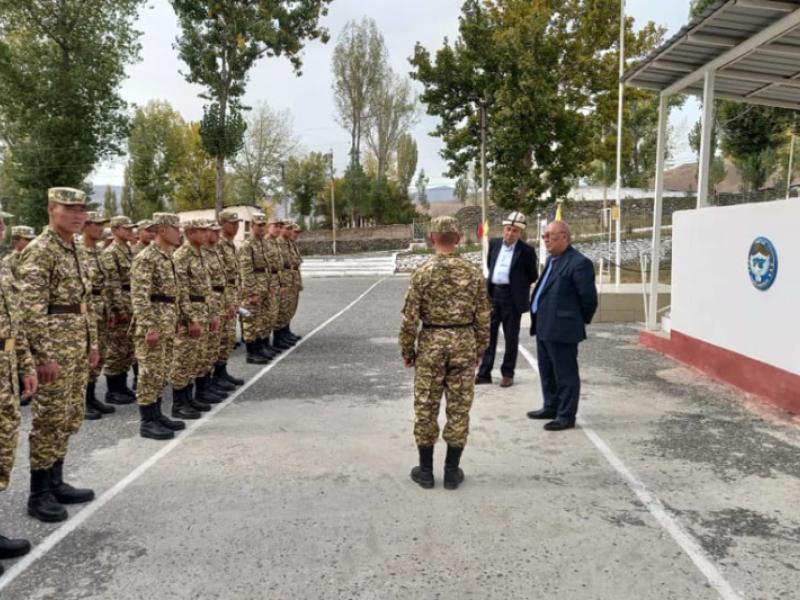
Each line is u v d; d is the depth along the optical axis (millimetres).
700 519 3482
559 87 22219
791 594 2748
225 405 5988
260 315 8016
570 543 3225
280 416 5582
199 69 30469
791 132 21922
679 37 6652
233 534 3357
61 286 3754
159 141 49812
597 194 39156
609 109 22891
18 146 32031
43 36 30781
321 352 8727
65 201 3736
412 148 49500
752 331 6004
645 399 5988
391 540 3271
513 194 18469
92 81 30375
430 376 3904
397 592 2789
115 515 3607
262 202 52344
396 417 5527
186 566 3035
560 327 5031
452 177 20078
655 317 9039
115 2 30812
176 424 5227
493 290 6594
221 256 6629
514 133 17797
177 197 51594
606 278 16969
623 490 3893
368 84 45281
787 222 5398
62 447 3744
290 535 3336
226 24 30172
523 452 4605
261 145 50750
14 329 3174
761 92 8875
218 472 4250
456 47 18938
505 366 6621
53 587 2867
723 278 6523
